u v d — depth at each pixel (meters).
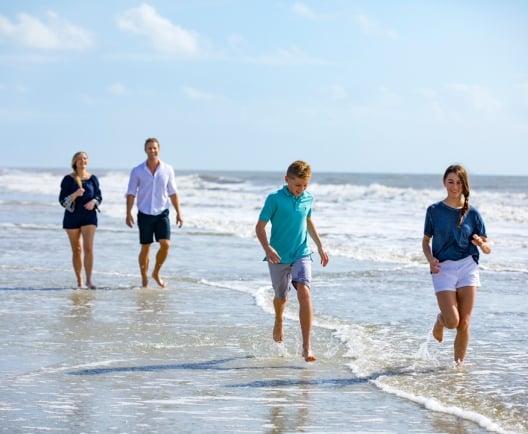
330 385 6.09
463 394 5.79
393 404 5.56
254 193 46.62
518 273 12.51
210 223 22.86
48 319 8.84
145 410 5.40
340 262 14.16
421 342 7.58
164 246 11.35
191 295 10.70
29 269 13.24
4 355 7.02
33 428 4.99
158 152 11.38
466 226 6.65
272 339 7.79
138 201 11.38
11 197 40.03
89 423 5.11
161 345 7.49
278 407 5.49
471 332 8.08
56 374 6.36
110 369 6.55
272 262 6.94
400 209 29.55
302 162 7.03
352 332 8.02
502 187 58.25
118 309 9.55
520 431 4.93
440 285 6.68
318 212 27.78
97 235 19.39
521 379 6.21
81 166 11.37
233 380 6.23
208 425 5.09
